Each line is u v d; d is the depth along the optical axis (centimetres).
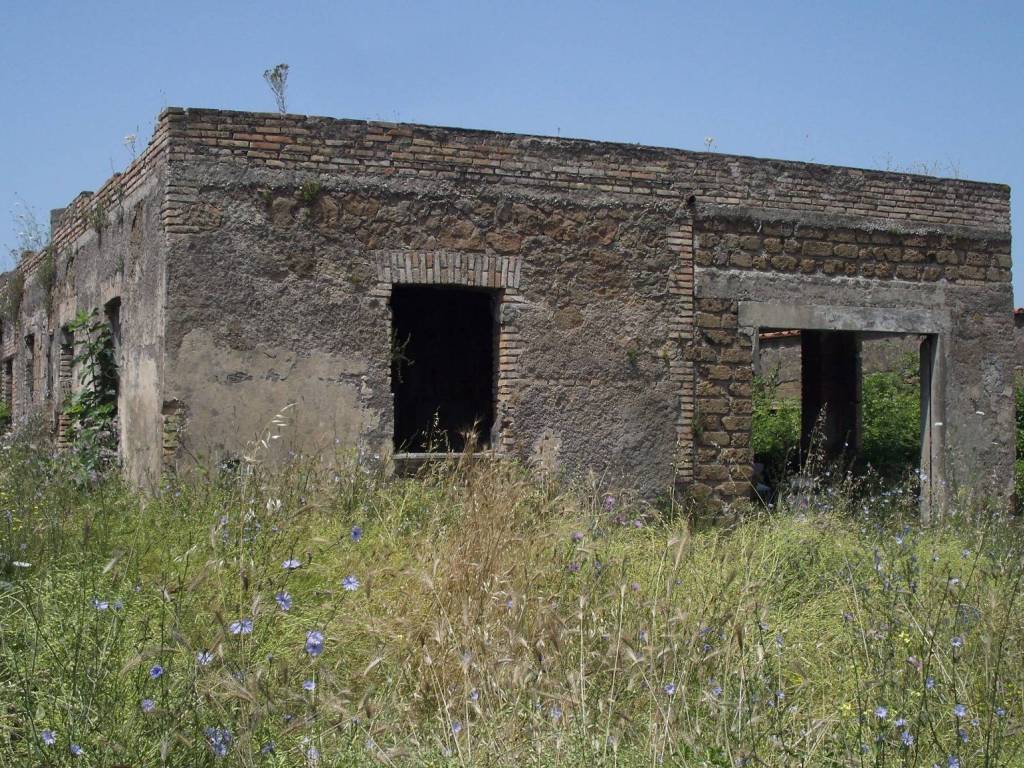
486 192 1051
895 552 717
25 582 555
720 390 1136
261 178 981
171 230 955
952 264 1245
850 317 1191
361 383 1008
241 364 970
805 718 468
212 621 487
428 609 551
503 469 870
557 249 1077
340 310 1003
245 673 423
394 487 916
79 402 1226
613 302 1095
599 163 1095
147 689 437
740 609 522
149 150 1019
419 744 441
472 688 448
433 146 1035
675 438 1116
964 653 527
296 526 675
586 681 467
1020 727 445
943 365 1238
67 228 1448
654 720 439
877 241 1208
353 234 1008
